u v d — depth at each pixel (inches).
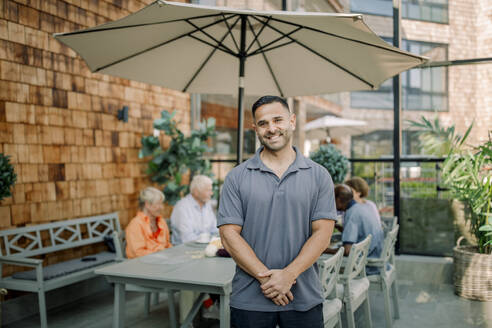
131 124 195.9
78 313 147.4
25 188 145.6
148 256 110.7
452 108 192.5
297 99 222.7
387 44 98.7
